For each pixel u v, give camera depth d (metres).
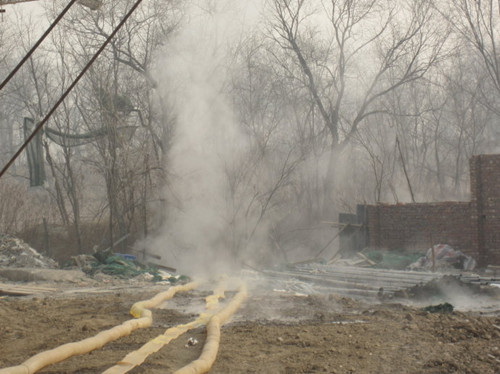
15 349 8.05
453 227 20.98
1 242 22.17
